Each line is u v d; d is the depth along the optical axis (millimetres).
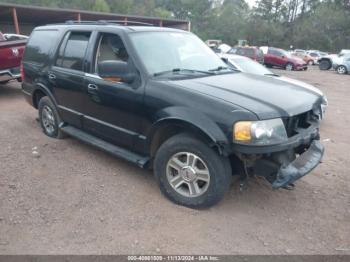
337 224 3561
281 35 72375
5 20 31625
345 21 66312
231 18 83938
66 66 4957
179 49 4492
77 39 4859
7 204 3727
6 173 4453
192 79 3953
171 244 3162
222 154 3309
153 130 3773
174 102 3562
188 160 3604
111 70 3846
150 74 3879
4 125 6520
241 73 4633
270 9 83875
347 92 13781
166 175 3781
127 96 3955
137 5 83312
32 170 4566
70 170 4586
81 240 3182
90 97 4496
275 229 3432
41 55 5512
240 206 3807
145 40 4223
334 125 7723
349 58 22406
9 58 8234
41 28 5828
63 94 5062
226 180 3469
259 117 3182
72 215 3559
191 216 3582
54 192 4012
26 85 5992
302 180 4547
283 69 25625
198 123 3332
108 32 4359
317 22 68375
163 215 3588
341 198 4105
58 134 5605
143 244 3150
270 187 4250
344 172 4910
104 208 3699
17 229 3314
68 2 70625
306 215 3701
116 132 4270
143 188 4145
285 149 3328
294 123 3588
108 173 4520
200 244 3174
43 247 3080
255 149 3178
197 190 3637
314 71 25094
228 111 3262
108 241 3176
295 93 3871
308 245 3217
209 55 4859
